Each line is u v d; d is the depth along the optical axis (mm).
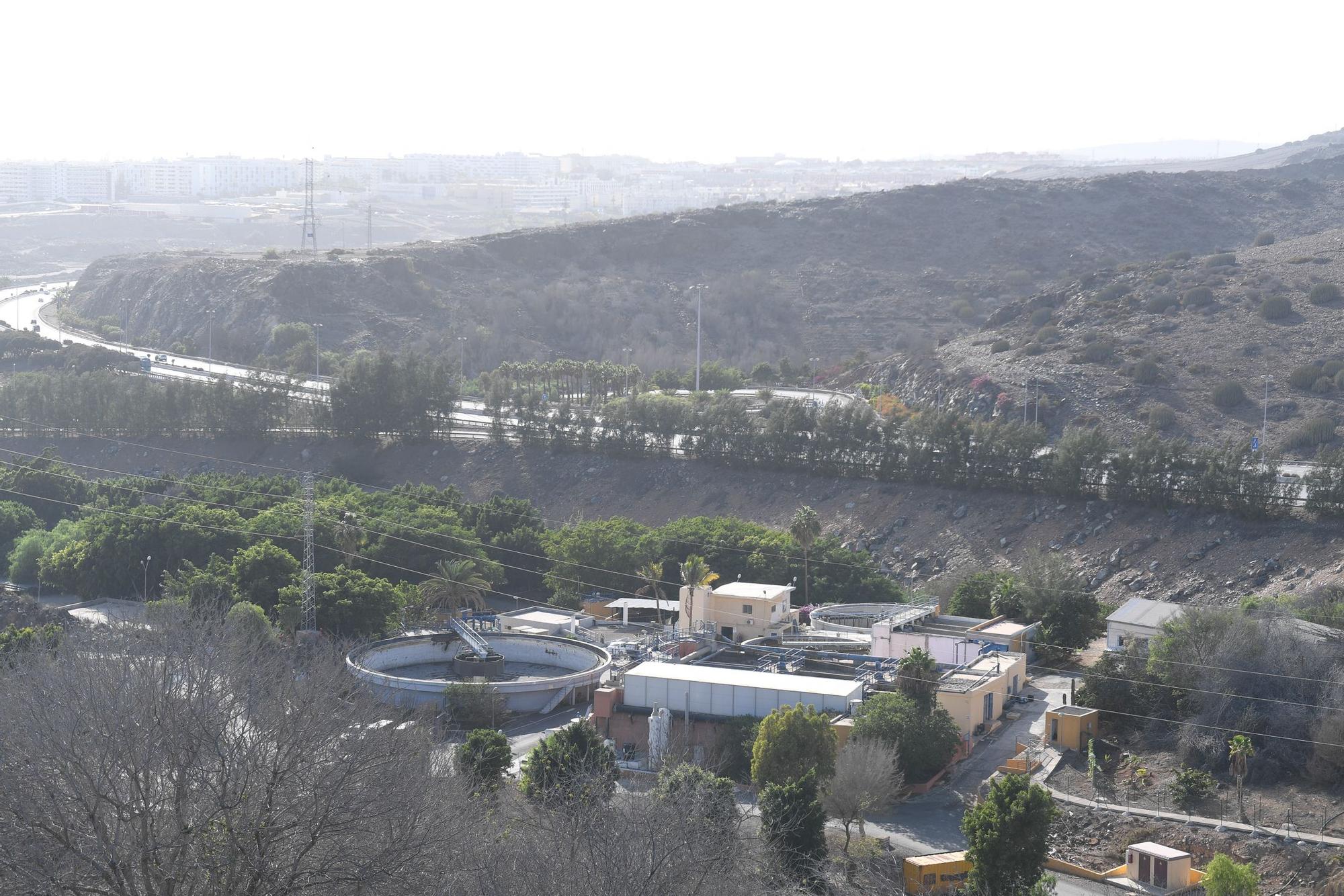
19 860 53469
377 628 138500
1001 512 172125
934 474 181500
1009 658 123562
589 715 120250
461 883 57625
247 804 57500
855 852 89500
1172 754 104250
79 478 199750
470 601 148375
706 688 112188
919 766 102625
